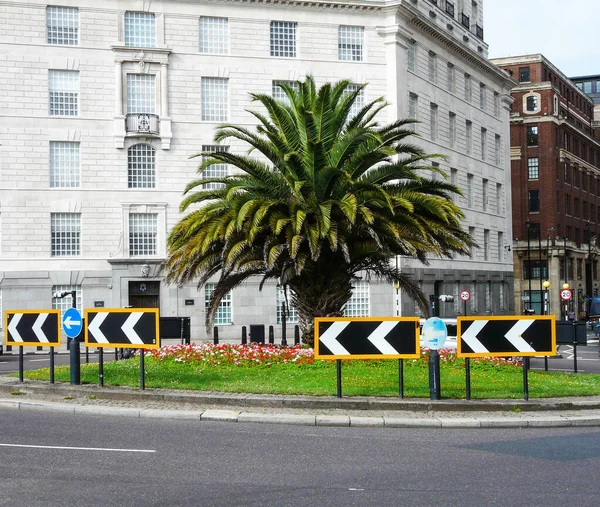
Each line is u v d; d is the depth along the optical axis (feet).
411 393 51.42
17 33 139.44
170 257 78.02
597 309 238.89
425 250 75.92
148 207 144.46
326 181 72.28
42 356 110.83
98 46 143.02
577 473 32.35
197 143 147.64
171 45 147.02
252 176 75.97
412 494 28.73
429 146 174.50
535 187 294.66
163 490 29.12
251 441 39.22
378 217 72.79
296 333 109.91
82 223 141.69
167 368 64.64
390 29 159.33
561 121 301.84
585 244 322.34
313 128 75.46
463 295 168.86
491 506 27.09
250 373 61.05
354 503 27.43
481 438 40.70
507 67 303.89
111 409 47.93
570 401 49.78
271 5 152.97
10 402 51.37
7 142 138.62
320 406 48.57
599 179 358.23
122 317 54.39
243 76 151.02
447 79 187.52
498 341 50.01
